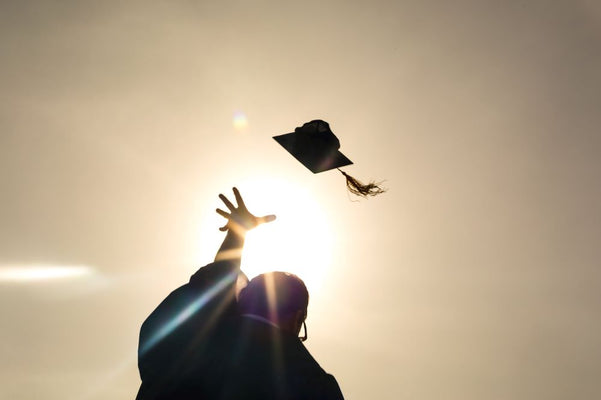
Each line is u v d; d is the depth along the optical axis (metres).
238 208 2.06
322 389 1.66
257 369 1.66
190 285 1.88
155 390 1.70
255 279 1.84
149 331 1.81
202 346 1.74
